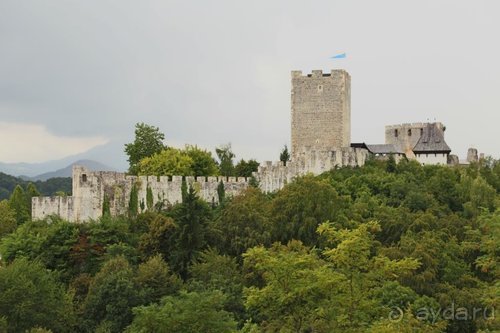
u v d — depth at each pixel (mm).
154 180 121938
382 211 116875
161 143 164375
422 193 129375
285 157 153375
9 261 106375
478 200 131250
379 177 135625
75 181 116875
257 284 92688
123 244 105875
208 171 147875
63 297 89125
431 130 172625
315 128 149250
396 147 165375
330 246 97812
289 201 111938
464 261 100188
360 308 57938
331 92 148375
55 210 118562
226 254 103062
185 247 102438
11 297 83625
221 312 71938
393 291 81875
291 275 59375
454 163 163625
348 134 152375
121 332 86375
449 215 122562
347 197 122500
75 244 106562
